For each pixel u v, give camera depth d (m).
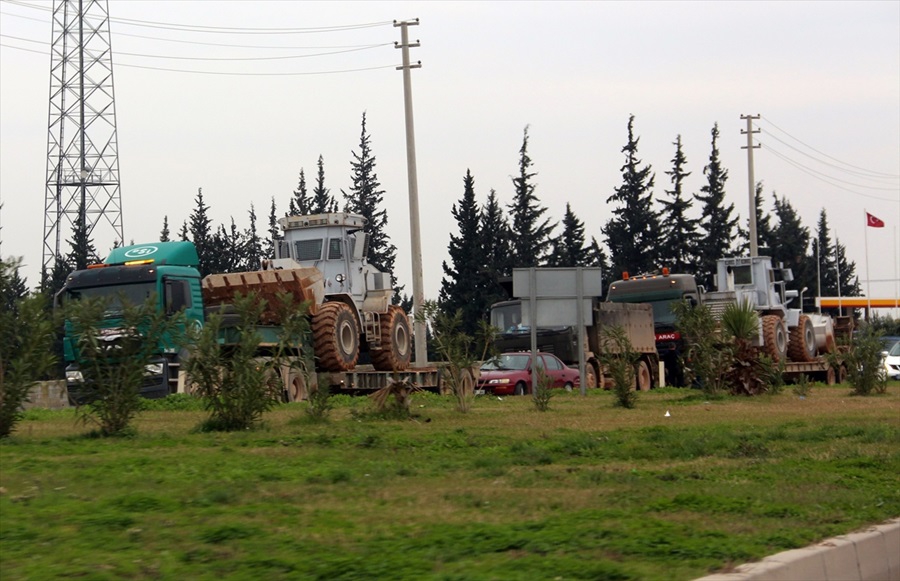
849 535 18.34
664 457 29.06
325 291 64.06
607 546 16.86
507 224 140.12
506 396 62.66
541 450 29.00
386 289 67.44
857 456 28.97
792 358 91.56
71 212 104.62
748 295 85.81
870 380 61.41
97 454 26.84
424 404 51.66
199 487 21.47
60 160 103.94
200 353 33.75
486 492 22.11
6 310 30.33
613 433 34.69
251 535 16.94
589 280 52.44
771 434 34.62
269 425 35.28
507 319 78.81
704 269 155.75
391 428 35.94
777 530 18.64
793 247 182.50
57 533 16.61
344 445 29.91
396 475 24.42
